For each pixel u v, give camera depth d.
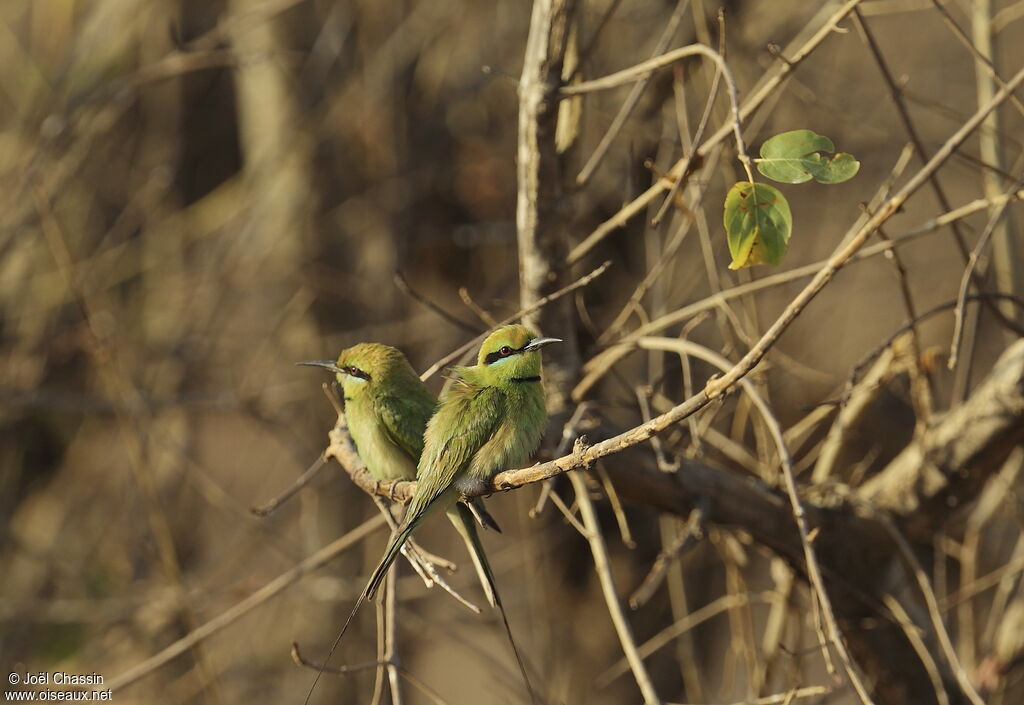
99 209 15.35
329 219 14.77
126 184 15.39
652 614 13.55
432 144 15.06
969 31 16.89
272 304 15.51
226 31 12.94
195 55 12.75
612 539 13.48
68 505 15.49
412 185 14.70
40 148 13.01
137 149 15.56
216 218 15.54
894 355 8.70
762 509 8.55
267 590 9.42
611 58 12.72
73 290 11.33
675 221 11.69
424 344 15.09
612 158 12.32
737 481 8.52
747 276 9.95
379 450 8.09
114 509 15.67
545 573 12.91
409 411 8.13
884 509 8.93
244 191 14.91
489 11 15.23
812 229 14.92
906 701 9.28
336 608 15.18
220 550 17.11
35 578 15.03
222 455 18.08
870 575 8.95
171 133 15.35
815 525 8.67
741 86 11.78
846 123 12.71
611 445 5.19
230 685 15.15
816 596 8.14
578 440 5.34
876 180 14.68
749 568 14.34
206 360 15.65
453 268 15.35
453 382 7.57
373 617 15.11
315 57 14.67
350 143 14.74
